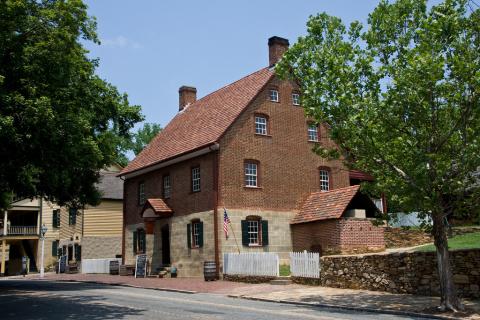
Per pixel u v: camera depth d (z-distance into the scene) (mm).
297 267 22766
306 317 13742
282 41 31703
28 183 21438
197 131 31531
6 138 15531
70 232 46094
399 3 16344
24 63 15930
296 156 30500
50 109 15445
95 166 27016
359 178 33906
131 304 17406
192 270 28719
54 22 17078
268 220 28625
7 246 51250
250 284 23594
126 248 35969
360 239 26109
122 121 29375
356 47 16750
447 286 14406
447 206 15391
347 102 15633
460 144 15109
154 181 33438
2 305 17656
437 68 14008
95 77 26438
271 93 30359
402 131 15688
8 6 15297
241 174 28297
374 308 15117
